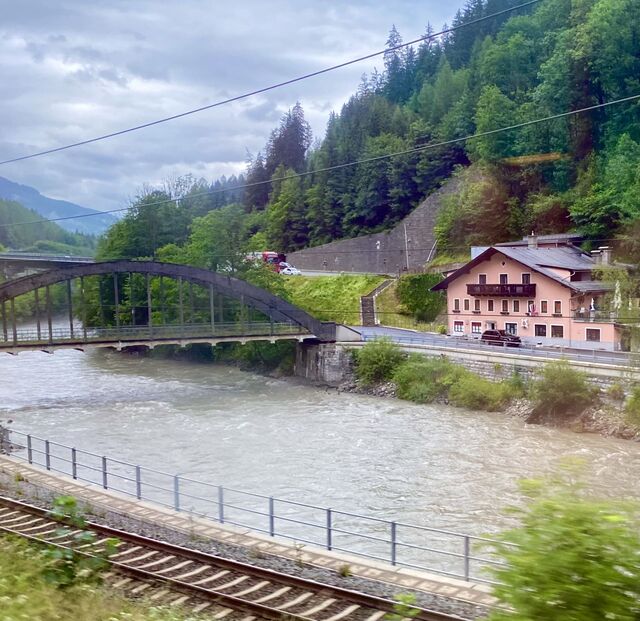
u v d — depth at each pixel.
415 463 29.88
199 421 40.28
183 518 18.11
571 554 5.96
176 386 55.53
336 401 47.28
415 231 86.12
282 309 57.66
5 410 44.50
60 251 186.38
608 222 60.12
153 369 67.25
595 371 38.25
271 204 123.50
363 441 34.31
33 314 110.00
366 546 19.95
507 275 53.16
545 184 71.06
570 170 68.62
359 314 73.50
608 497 24.19
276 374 61.22
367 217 96.94
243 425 38.84
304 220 109.88
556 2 85.00
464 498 24.77
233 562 13.91
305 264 100.81
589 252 57.12
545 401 38.38
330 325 58.62
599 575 5.82
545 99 71.38
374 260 90.19
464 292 57.38
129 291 77.19
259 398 49.16
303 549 15.48
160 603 12.24
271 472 28.69
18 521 17.53
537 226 68.56
